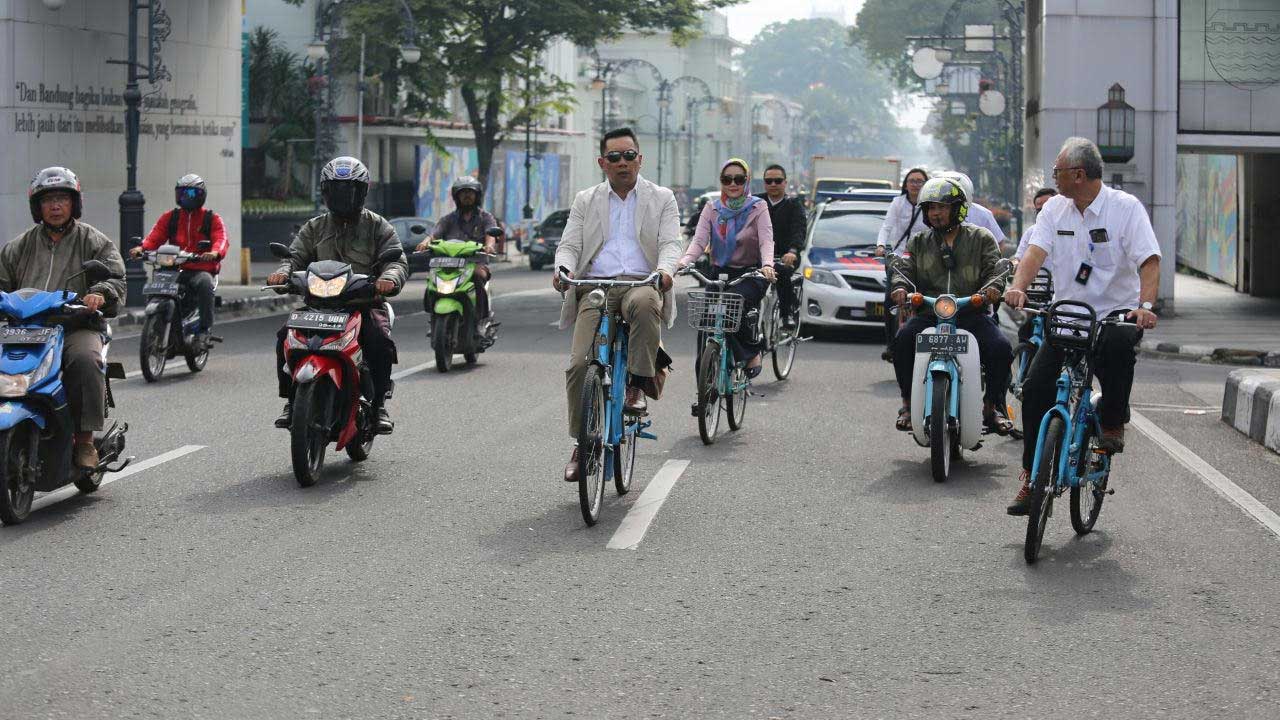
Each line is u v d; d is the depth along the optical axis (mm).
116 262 7805
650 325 7664
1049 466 6543
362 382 8648
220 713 4559
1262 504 8109
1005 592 6160
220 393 12305
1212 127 22031
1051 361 7102
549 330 19031
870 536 7227
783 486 8516
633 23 46125
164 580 6188
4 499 7012
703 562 6645
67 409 7395
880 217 18953
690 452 9664
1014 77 36781
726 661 5172
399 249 8852
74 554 6629
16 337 7199
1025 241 11633
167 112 27453
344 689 4809
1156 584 6320
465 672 5012
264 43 44750
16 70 23031
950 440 9125
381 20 41812
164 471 8734
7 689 4758
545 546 6922
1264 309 23484
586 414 7176
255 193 43531
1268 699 4793
